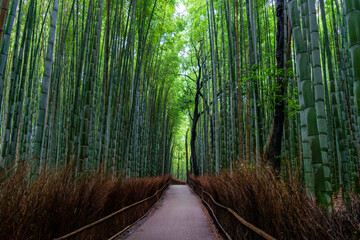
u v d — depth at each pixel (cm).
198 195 1091
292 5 239
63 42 559
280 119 456
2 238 167
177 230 450
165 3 841
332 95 480
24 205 189
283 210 178
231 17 711
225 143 845
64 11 607
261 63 496
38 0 714
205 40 1273
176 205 816
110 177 457
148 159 1320
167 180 1520
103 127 525
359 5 157
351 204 145
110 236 364
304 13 317
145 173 1191
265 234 199
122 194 438
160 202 898
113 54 577
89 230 289
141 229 457
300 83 227
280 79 466
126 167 739
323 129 228
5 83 799
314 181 206
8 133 341
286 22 480
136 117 881
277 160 445
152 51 970
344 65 618
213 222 514
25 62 410
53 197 227
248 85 539
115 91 639
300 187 193
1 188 186
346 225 134
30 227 192
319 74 235
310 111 213
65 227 236
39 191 214
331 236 130
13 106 359
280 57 479
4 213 174
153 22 864
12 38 790
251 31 530
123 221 434
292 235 166
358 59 151
